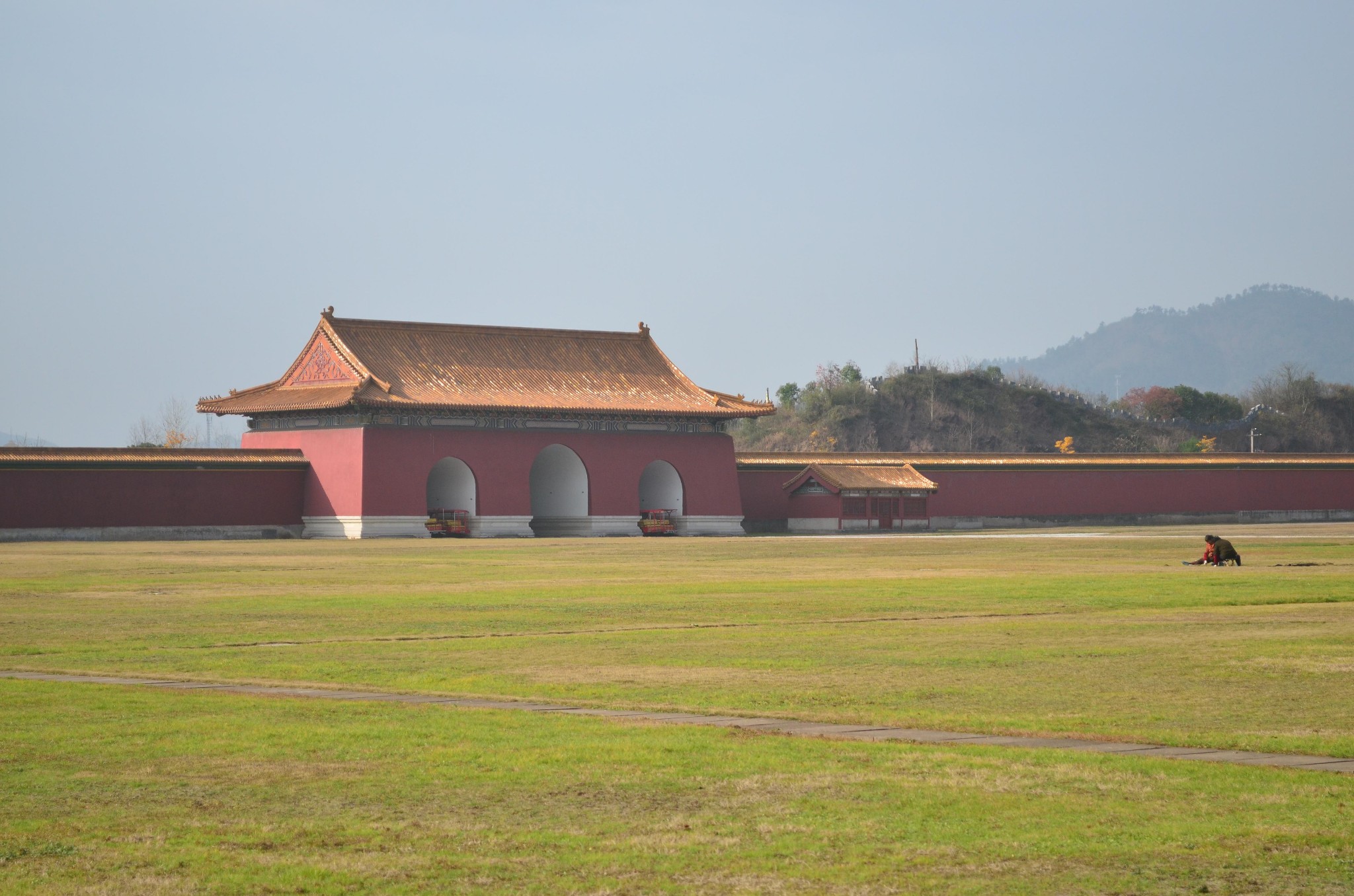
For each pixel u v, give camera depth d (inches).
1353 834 449.7
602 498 3437.5
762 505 3708.2
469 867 423.5
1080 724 636.1
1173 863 424.2
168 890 403.2
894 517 3651.6
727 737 604.4
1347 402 7076.8
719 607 1235.9
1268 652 878.4
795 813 479.2
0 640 991.0
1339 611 1161.4
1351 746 582.2
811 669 828.0
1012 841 446.3
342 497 3139.8
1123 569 1728.6
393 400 3088.1
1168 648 905.5
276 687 767.1
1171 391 7081.7
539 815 478.9
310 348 3321.9
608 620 1127.0
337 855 434.9
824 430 6254.9
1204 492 4057.6
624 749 576.4
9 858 431.8
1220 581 1483.8
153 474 2989.7
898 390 6505.9
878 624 1089.4
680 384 3651.6
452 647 949.2
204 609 1223.5
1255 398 7308.1
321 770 542.6
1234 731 617.3
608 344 3678.6
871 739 601.9
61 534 2864.2
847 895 399.5
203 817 476.7
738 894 400.2
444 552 2358.5
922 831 457.7
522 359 3476.9
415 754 569.9
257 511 3142.2
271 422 3361.2
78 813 481.7
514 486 3307.1
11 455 2822.3
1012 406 6535.4
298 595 1373.0
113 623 1104.8
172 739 600.1
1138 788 508.1
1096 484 3934.5
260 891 403.5
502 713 669.3
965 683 765.9
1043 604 1245.7
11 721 644.1
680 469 3545.8
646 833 457.7
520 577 1657.2
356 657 895.7
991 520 3796.8
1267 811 477.1
